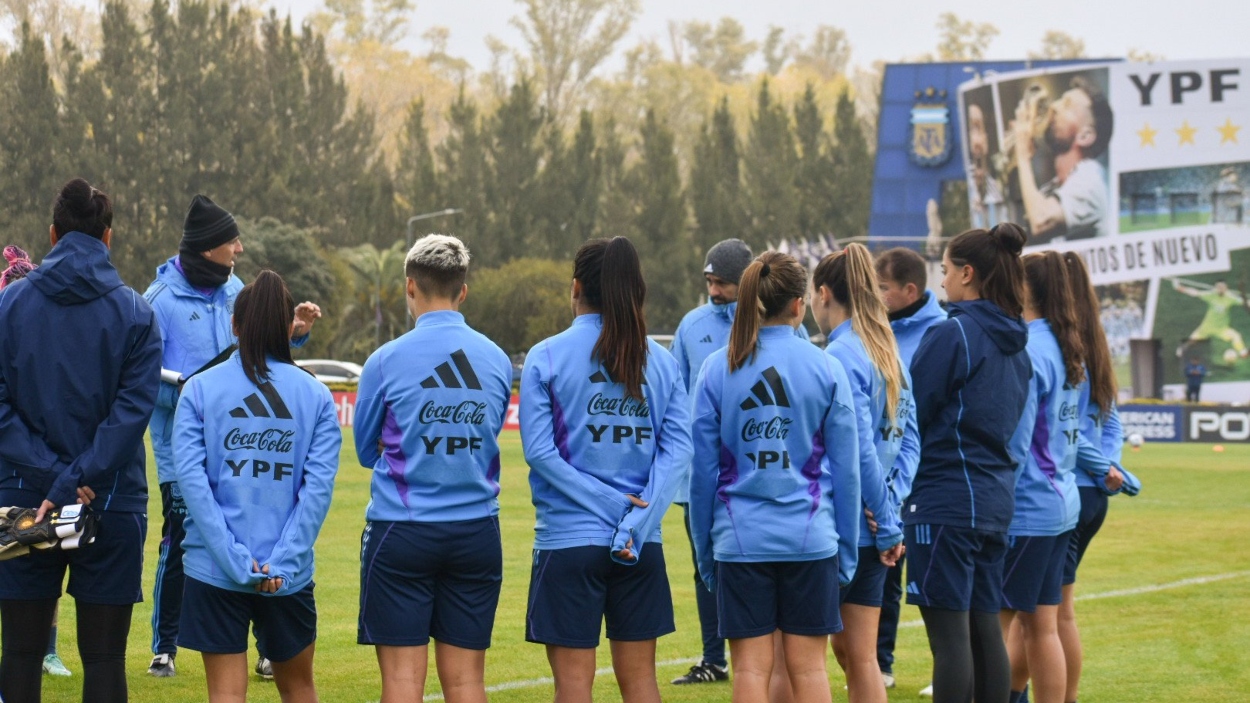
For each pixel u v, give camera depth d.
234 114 65.25
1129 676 7.83
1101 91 46.09
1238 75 45.16
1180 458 27.39
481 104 101.94
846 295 6.01
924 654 8.62
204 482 5.23
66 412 5.31
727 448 5.52
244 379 5.38
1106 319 46.88
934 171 48.72
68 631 8.52
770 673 5.54
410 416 5.27
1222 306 45.66
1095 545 14.14
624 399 5.34
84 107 62.47
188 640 5.28
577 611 5.26
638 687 5.41
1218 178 45.38
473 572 5.37
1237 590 11.16
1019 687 6.58
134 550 5.45
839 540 5.55
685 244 69.38
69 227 5.40
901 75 48.81
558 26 99.50
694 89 104.81
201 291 7.32
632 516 5.22
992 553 5.85
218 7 71.00
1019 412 5.89
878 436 5.79
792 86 109.50
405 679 5.25
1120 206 46.28
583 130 71.75
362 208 68.81
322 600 10.09
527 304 61.03
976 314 5.84
